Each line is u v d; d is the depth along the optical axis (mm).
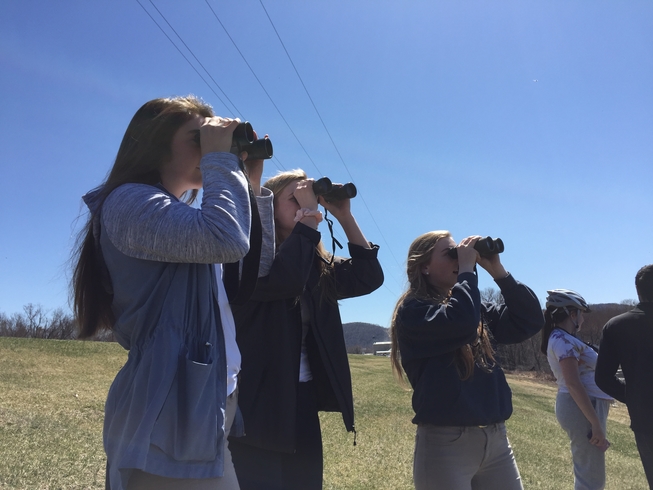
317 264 2408
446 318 2352
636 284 3164
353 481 5066
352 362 29781
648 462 2916
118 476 1221
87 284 1435
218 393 1317
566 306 3916
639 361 2994
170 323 1285
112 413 1288
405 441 7480
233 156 1463
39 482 3988
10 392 8250
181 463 1208
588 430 3623
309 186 2242
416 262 2770
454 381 2377
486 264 2955
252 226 1631
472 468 2377
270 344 2074
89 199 1473
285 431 1986
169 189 1562
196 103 1620
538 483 5695
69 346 16688
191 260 1284
